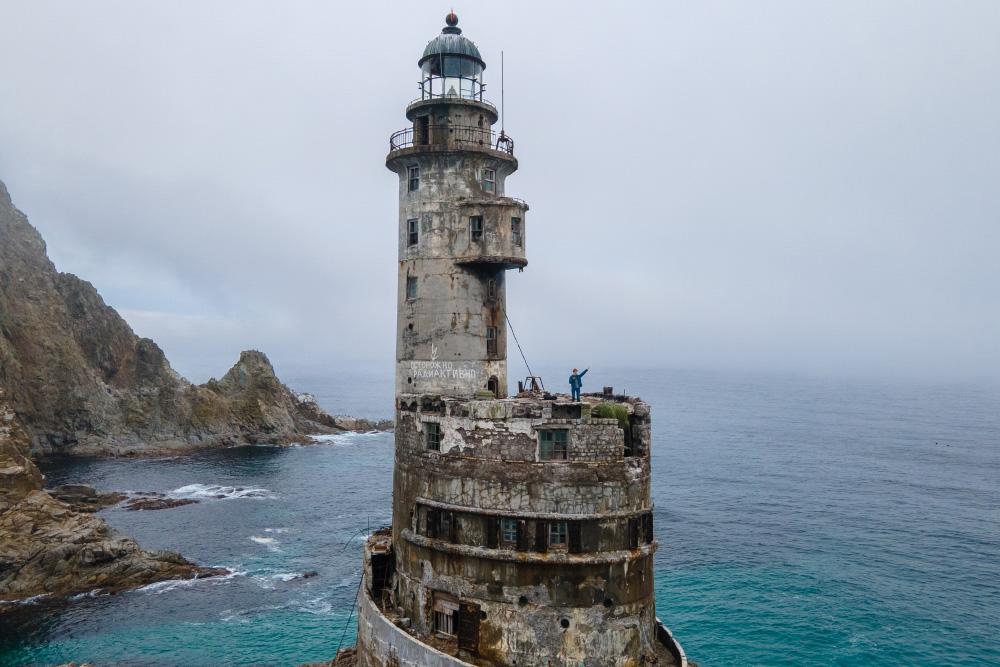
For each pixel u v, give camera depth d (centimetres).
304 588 7875
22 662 6059
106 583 7762
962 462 16275
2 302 15038
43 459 14738
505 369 4625
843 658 6359
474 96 4747
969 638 6719
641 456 3888
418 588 4078
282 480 13738
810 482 13638
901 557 9006
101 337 17438
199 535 9862
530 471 3722
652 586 3969
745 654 6431
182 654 6241
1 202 16625
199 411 17275
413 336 4484
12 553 7650
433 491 4009
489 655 3769
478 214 4356
